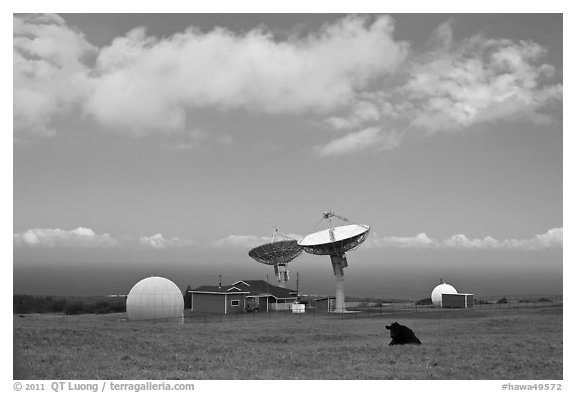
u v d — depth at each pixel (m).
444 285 85.12
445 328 46.66
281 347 33.56
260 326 49.44
